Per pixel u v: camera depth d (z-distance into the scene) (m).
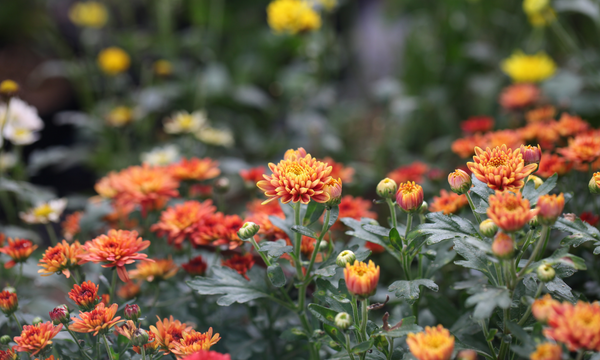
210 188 1.03
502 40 2.00
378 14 2.61
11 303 0.79
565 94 1.43
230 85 1.85
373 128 1.99
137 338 0.74
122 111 1.56
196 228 0.86
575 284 0.88
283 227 0.82
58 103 1.96
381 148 1.61
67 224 0.99
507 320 0.75
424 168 1.04
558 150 0.87
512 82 1.68
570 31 1.72
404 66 1.78
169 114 1.97
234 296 0.80
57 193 1.84
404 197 0.76
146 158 1.23
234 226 0.85
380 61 2.35
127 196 0.92
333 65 1.71
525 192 0.75
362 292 0.70
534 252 0.71
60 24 2.23
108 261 0.79
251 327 0.91
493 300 0.70
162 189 0.93
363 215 0.90
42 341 0.74
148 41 1.84
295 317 0.87
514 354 0.76
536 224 0.74
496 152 0.75
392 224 0.81
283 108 1.87
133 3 2.37
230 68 2.05
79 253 0.81
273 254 0.76
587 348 0.65
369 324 0.77
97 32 2.06
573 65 1.71
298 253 0.80
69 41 2.21
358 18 2.66
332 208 0.79
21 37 2.25
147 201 0.92
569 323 0.65
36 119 1.11
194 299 0.89
